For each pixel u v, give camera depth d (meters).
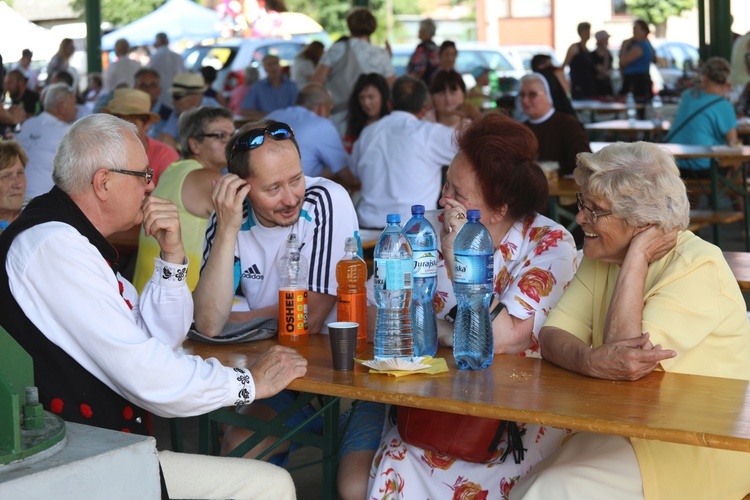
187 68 13.07
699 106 8.39
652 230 2.30
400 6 22.84
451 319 2.71
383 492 2.53
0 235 2.30
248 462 2.38
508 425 2.47
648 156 2.29
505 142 2.62
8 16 13.11
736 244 7.98
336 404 2.66
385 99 6.62
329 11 22.62
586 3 22.48
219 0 20.06
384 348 2.50
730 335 2.33
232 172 2.81
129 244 4.70
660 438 1.88
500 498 2.46
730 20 13.54
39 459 1.70
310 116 6.46
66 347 2.22
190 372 2.25
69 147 2.31
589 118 13.52
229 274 2.77
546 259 2.62
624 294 2.30
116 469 1.76
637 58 13.59
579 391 2.17
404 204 5.60
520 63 15.22
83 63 14.95
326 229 2.86
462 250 2.45
